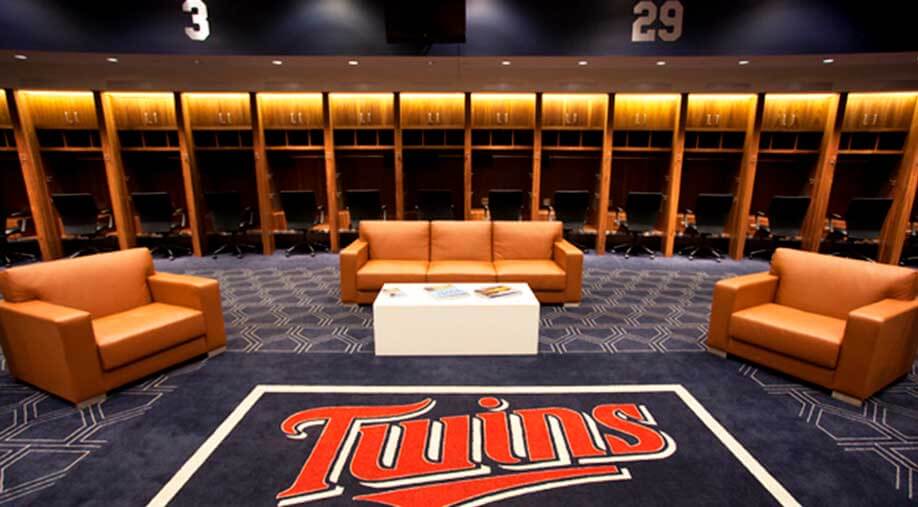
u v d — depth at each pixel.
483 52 5.39
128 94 6.97
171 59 5.73
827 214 7.39
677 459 2.43
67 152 7.13
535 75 6.95
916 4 4.95
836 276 3.43
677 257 7.24
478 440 2.58
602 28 5.32
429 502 2.13
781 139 7.29
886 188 6.82
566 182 7.86
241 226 7.06
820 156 6.74
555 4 5.30
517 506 2.11
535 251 5.09
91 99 7.03
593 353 3.73
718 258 7.09
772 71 6.62
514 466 2.37
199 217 7.21
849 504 2.14
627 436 2.62
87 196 6.23
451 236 5.07
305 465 2.38
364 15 5.32
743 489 2.23
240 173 7.73
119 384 3.06
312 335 4.08
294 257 7.20
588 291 5.43
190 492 2.20
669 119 7.23
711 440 2.60
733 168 7.25
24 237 7.08
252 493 2.19
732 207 7.19
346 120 7.35
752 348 3.44
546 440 2.58
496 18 5.32
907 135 6.46
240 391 3.12
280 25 5.32
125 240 7.03
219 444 2.55
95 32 5.21
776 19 5.18
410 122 7.43
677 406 2.94
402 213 7.37
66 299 3.23
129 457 2.45
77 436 2.62
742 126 7.05
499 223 5.14
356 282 4.72
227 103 7.20
